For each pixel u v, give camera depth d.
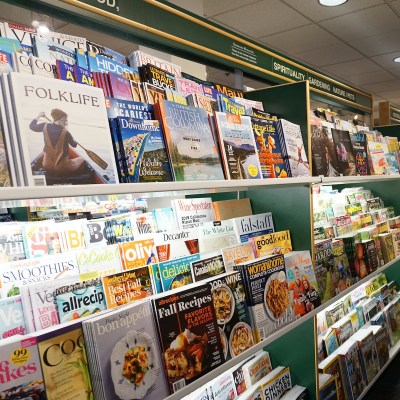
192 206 1.81
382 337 2.97
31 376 0.96
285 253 1.95
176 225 1.72
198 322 1.32
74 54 1.35
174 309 1.27
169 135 1.37
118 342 1.11
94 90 1.17
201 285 1.37
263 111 2.06
